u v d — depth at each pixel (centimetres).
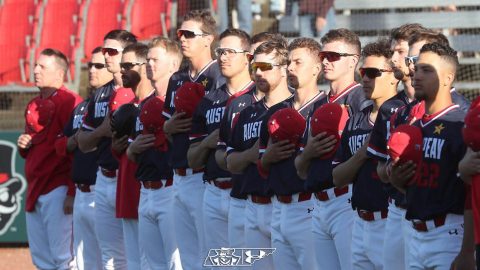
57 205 2456
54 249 2472
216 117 1917
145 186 2086
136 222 2172
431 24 3222
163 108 2048
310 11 3228
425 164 1371
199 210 1991
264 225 1778
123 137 2142
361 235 1580
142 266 2144
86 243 2370
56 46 3756
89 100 2347
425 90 1366
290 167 1686
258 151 1753
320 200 1639
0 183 3331
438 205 1358
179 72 2070
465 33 3191
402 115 1473
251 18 3347
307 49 1712
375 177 1544
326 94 1747
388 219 1497
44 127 2448
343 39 1667
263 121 1742
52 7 3822
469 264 1301
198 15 2019
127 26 3700
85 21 3756
